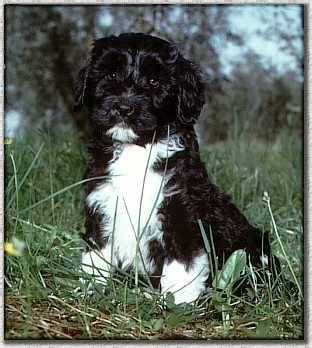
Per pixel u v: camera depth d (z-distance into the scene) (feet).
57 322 2.89
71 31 6.08
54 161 4.51
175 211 3.15
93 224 3.26
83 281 3.18
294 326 3.01
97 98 3.26
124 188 3.21
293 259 3.76
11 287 3.01
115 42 3.29
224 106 6.64
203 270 3.15
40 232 3.53
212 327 3.02
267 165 5.32
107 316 2.99
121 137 3.16
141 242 3.20
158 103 3.20
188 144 3.26
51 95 6.39
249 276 3.28
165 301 3.04
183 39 5.74
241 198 4.55
